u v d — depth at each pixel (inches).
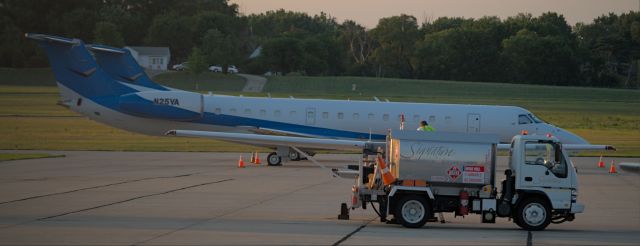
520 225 2118.6
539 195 2123.5
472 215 2423.7
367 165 2331.4
